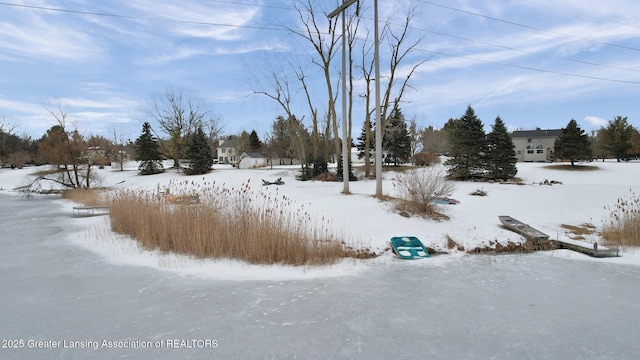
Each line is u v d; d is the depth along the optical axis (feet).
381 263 28.27
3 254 30.22
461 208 46.57
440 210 42.39
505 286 22.93
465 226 37.60
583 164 120.26
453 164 91.76
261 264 27.63
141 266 26.76
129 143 238.27
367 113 93.09
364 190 63.10
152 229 33.94
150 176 128.77
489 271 26.30
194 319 17.37
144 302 19.51
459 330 16.52
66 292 20.95
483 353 14.42
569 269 26.84
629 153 144.97
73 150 95.30
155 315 17.78
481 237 34.50
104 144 172.45
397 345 15.01
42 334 15.57
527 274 25.55
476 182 82.84
